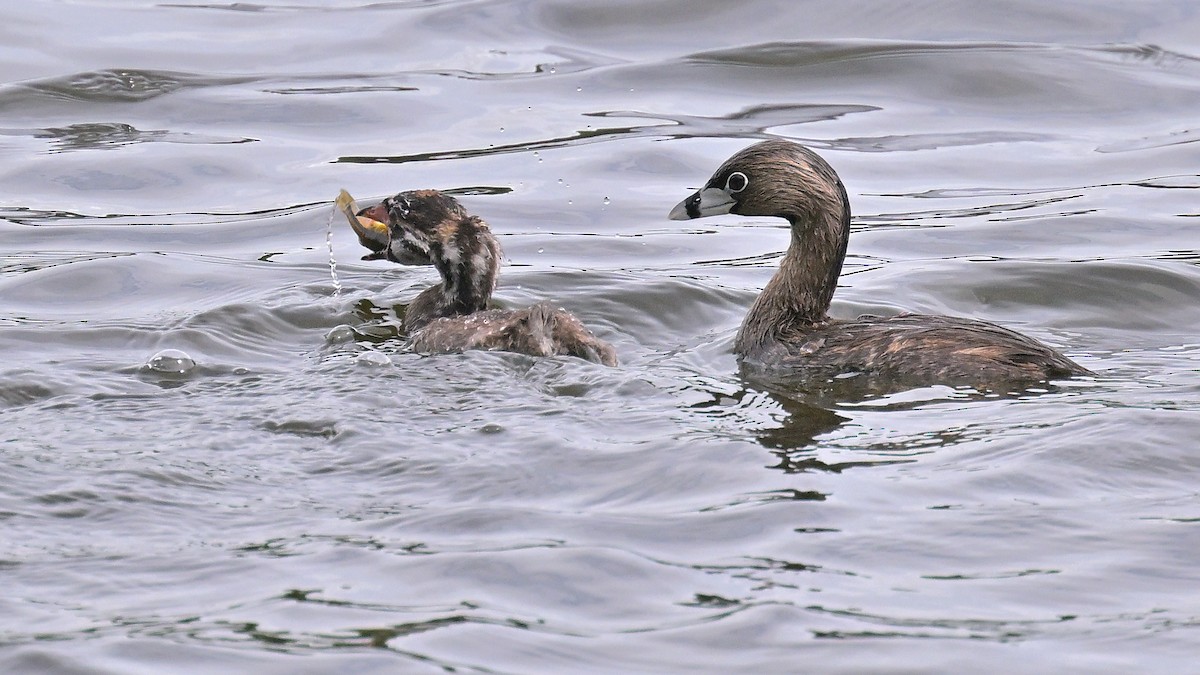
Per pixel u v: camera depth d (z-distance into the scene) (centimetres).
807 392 1311
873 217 1991
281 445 1147
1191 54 2552
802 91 2458
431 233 1574
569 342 1395
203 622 852
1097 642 830
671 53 2594
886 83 2475
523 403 1247
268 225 1961
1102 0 2748
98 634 836
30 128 2284
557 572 915
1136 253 1817
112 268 1769
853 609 869
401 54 2598
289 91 2438
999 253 1845
